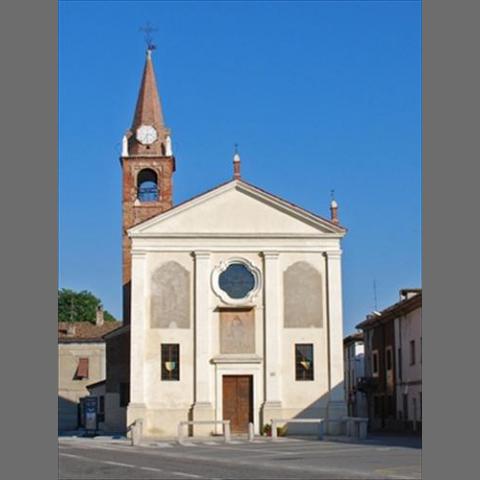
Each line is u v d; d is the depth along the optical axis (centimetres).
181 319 4800
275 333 4809
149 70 6175
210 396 4741
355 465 2522
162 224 4872
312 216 4900
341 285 4866
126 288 5634
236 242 4881
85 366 7656
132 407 4678
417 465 2489
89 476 2197
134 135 5984
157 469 2428
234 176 4925
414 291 6088
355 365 7700
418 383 5325
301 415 4753
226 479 2077
